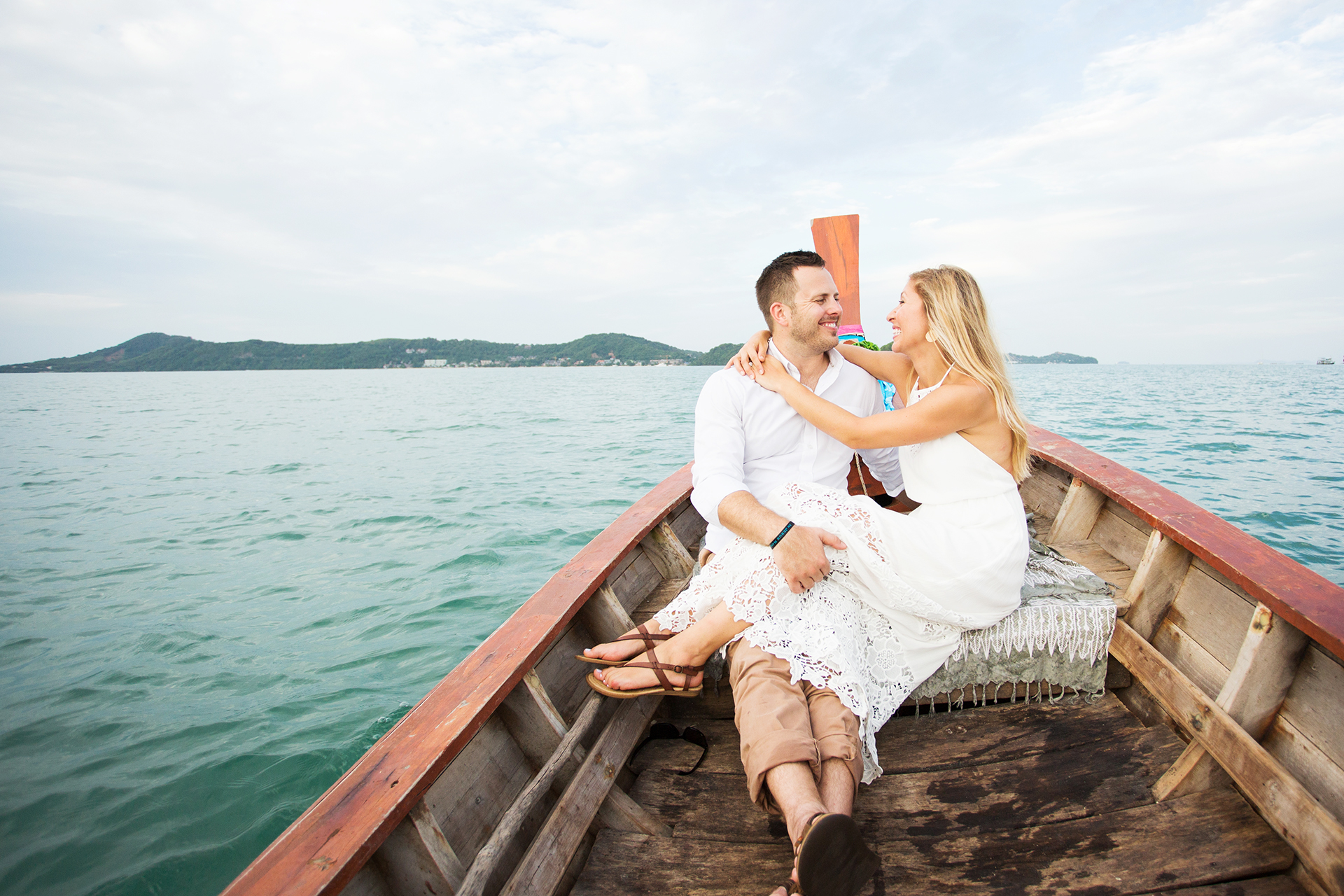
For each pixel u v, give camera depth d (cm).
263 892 96
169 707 404
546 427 2180
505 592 584
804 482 195
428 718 138
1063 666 194
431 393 5175
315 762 345
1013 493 190
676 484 321
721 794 176
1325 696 145
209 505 1020
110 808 315
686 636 175
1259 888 135
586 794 158
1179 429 1731
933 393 185
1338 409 2472
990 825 158
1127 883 139
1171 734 177
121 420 2992
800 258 201
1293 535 708
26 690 429
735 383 211
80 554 754
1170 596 200
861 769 151
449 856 124
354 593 596
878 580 176
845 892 123
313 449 1695
